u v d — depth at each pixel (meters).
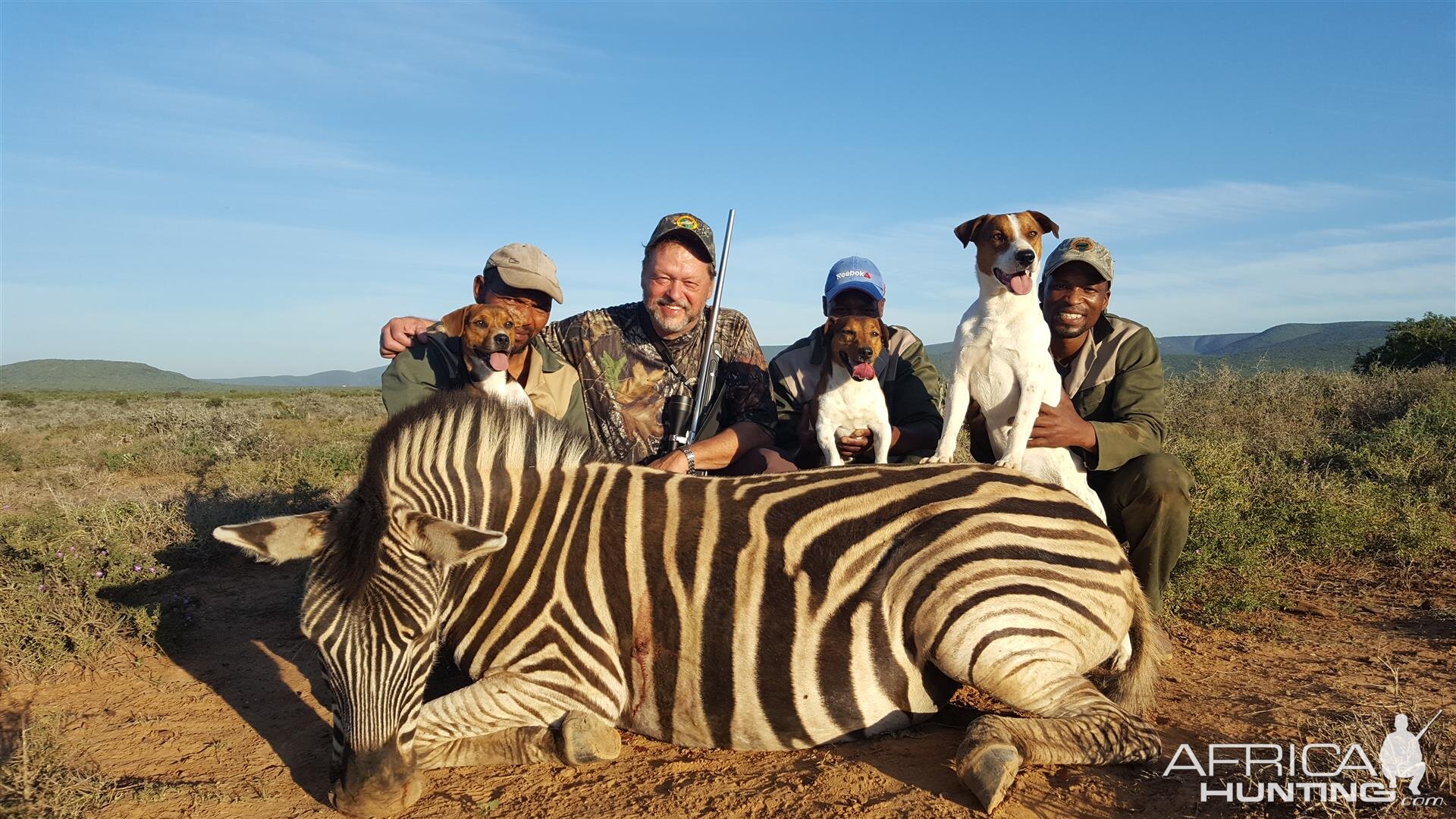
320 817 3.29
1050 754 3.19
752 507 3.69
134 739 4.04
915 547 3.50
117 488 11.96
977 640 3.36
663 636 3.58
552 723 3.65
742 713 3.52
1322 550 6.70
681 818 3.13
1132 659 3.83
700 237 5.61
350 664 3.13
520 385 5.48
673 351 6.00
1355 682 4.24
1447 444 9.16
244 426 17.06
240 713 4.34
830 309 5.94
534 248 5.74
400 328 5.61
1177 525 4.92
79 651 4.96
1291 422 11.81
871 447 5.55
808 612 3.47
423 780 3.37
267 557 3.16
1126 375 5.33
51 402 47.25
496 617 3.65
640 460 5.89
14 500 10.43
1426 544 6.62
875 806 3.11
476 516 3.71
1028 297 4.71
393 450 3.51
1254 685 4.30
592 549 3.66
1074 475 4.88
